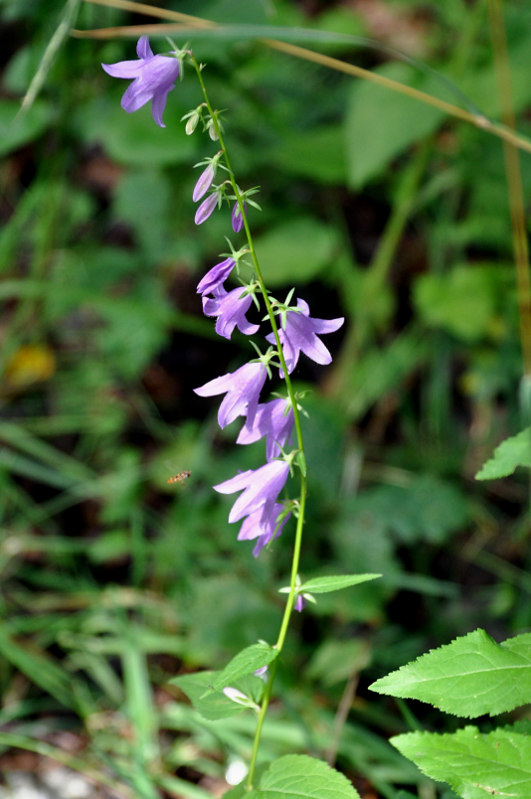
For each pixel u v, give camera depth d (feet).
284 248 6.95
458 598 5.75
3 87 7.84
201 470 6.24
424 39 9.05
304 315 3.67
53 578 5.60
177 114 5.96
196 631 5.11
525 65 6.22
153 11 4.54
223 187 3.63
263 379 3.69
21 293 6.84
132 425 6.95
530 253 7.04
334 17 8.23
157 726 4.78
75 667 5.19
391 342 7.38
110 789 4.65
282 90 7.93
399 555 5.95
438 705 3.69
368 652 5.06
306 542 5.60
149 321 6.90
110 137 5.89
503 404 7.06
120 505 6.15
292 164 6.72
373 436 6.89
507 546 6.12
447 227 7.43
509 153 5.96
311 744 4.51
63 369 7.29
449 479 6.53
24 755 4.75
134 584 5.49
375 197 8.21
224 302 3.66
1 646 4.83
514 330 6.69
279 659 3.96
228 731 4.61
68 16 4.47
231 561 5.56
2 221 8.03
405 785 4.54
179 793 4.51
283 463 3.74
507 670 3.71
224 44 5.33
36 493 6.48
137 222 7.29
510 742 3.80
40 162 6.82
